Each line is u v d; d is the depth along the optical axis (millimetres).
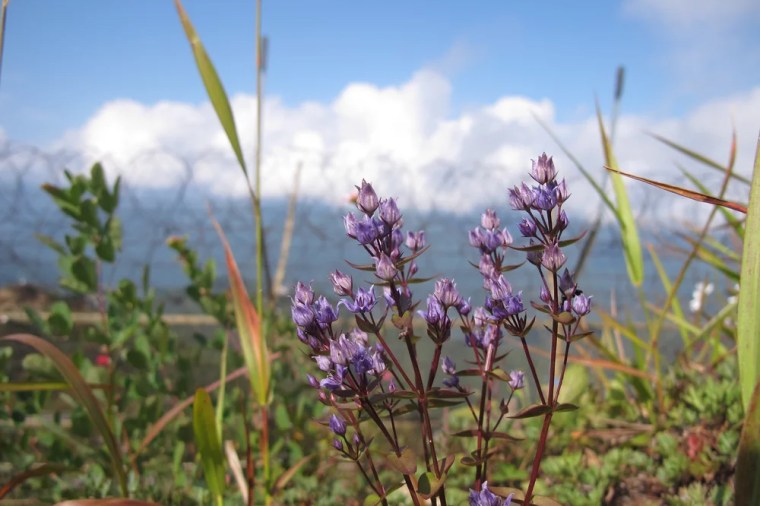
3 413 862
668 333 1217
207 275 992
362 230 405
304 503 809
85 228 896
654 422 820
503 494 423
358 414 422
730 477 699
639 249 865
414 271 458
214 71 593
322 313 408
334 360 387
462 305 425
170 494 812
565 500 696
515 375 453
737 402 768
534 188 401
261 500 800
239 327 658
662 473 716
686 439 765
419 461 807
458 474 781
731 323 1096
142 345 885
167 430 907
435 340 412
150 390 892
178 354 925
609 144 852
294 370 1052
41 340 529
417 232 467
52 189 879
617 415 922
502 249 456
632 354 1183
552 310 399
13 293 1425
